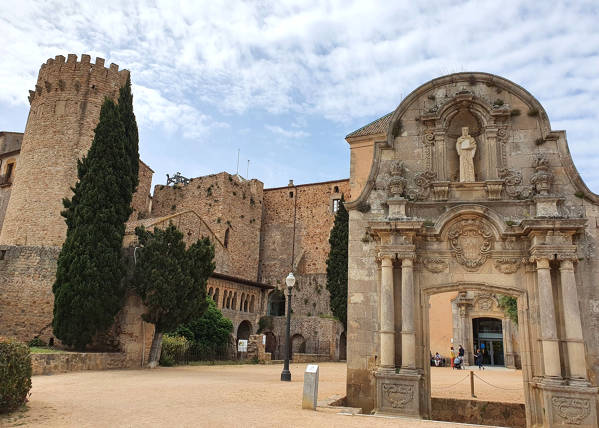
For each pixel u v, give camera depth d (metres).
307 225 61.97
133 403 12.49
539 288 13.74
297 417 10.97
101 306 24.25
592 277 14.03
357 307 15.45
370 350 15.05
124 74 38.03
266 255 63.56
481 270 14.85
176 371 24.17
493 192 15.32
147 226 35.12
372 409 14.59
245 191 62.16
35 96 37.09
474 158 16.41
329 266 37.12
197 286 27.28
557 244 13.82
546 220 13.87
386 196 16.22
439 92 16.70
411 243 14.97
